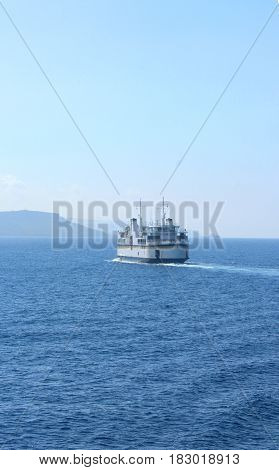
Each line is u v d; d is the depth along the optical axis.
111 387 59.69
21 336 86.94
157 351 76.62
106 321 101.00
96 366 68.50
